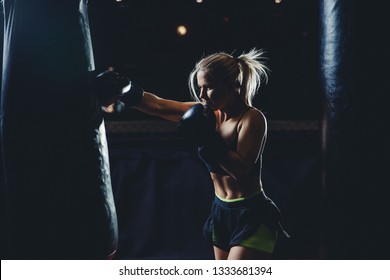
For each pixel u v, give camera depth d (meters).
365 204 2.80
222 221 2.67
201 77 2.56
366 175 2.78
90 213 2.30
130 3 5.86
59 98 2.20
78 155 2.24
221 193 2.67
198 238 4.54
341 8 2.79
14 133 2.22
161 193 4.53
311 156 4.65
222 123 2.64
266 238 2.55
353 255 2.85
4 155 2.29
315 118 5.62
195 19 6.13
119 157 4.56
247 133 2.47
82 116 2.25
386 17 2.70
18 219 2.30
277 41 5.89
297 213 4.52
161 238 4.54
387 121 2.74
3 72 2.29
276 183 4.53
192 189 4.54
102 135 2.41
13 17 2.23
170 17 6.08
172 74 6.10
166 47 6.12
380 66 2.72
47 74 2.19
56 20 2.20
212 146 2.37
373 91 2.73
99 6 5.51
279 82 5.67
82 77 2.26
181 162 4.59
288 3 5.93
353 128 2.79
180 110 2.93
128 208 4.53
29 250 2.30
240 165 2.40
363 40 2.72
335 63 2.84
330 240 2.97
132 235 4.52
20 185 2.26
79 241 2.29
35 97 2.19
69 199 2.25
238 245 2.54
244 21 6.11
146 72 6.07
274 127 5.21
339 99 2.83
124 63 6.09
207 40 6.20
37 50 2.19
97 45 5.98
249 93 2.65
